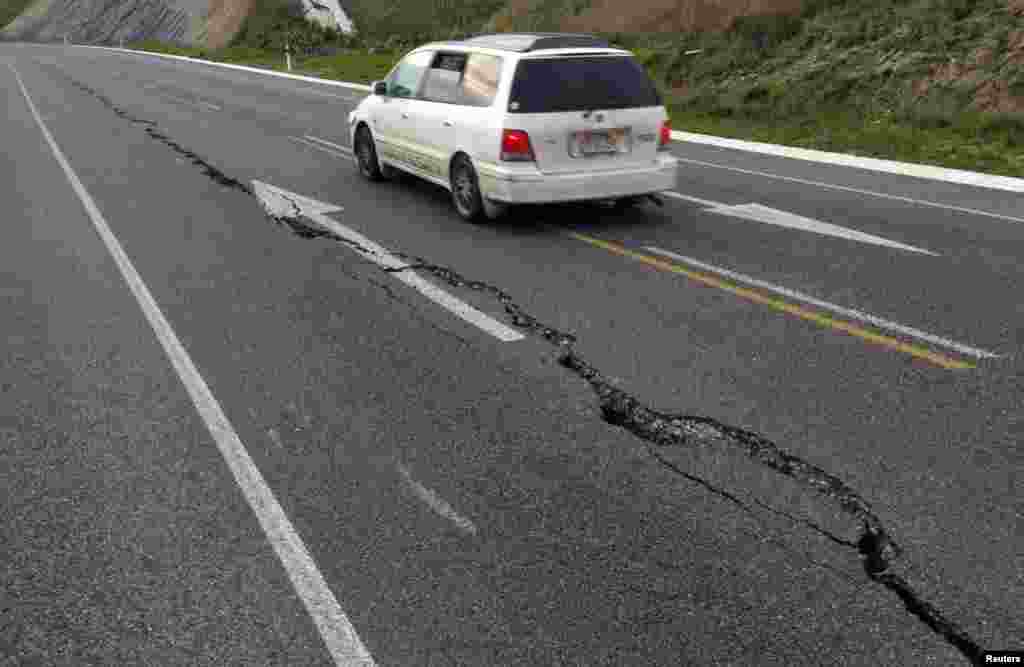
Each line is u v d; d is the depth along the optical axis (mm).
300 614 2836
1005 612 2801
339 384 4617
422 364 4875
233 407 4363
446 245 7430
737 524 3299
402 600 2891
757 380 4605
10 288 6395
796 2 20312
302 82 26625
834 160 11953
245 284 6363
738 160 12023
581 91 7594
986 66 14656
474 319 5598
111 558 3152
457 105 8219
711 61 20109
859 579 2971
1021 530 3230
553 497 3498
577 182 7637
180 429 4141
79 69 34125
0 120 17109
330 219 8422
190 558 3141
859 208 8820
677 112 17281
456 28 39844
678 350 5039
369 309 5805
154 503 3504
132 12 67750
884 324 5422
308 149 12852
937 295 5973
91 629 2793
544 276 6508
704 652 2637
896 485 3559
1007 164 11188
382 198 9391
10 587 3006
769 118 15688
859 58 16859
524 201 7590
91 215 8680
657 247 7289
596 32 26250
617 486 3582
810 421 4133
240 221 8336
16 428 4180
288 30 49781
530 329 5410
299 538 3246
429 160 8758
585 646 2666
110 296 6160
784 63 18562
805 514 3363
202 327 5500
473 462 3785
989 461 3729
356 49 40594
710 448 3895
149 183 10297
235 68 34406
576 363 4867
